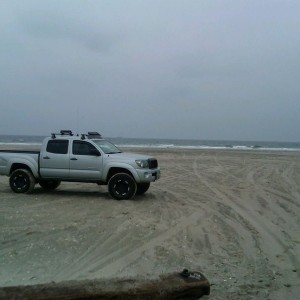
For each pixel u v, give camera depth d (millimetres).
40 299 3967
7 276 5219
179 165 25469
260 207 10820
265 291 4957
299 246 7070
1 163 12625
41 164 12281
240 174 19969
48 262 5820
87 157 11914
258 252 6641
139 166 11492
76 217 8961
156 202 11273
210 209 10344
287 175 19750
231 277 5426
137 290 4273
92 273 5398
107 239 7164
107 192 13195
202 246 6887
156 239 7258
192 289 4539
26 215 9039
